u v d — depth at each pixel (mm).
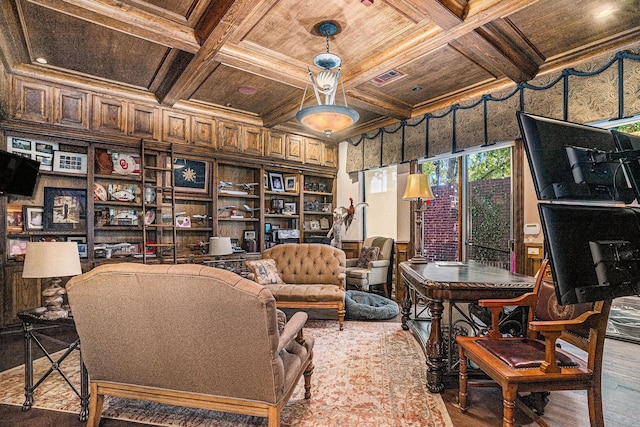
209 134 5363
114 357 1876
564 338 2123
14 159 3680
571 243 1313
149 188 4988
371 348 3359
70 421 2096
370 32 3244
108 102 4527
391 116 5336
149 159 5137
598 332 1725
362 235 6684
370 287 6035
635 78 3209
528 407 2070
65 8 2736
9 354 3217
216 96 4926
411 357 3125
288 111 5273
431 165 5535
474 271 3016
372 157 6121
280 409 1767
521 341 2145
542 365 1730
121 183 4848
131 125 4695
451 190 5242
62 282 4129
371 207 6559
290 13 2961
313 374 2746
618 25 3100
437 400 2344
